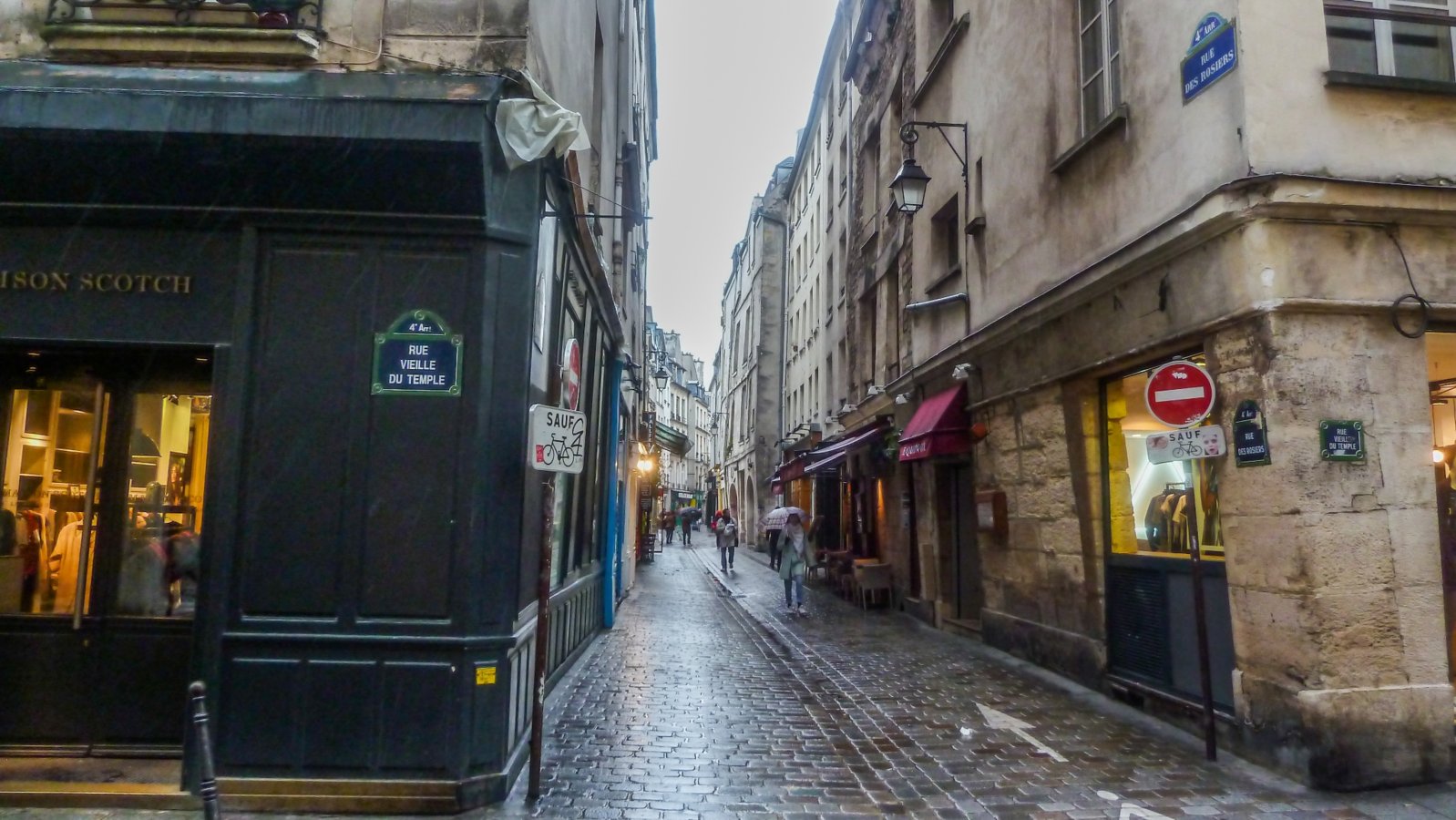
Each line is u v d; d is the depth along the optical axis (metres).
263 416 4.96
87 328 5.04
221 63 4.99
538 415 4.91
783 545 15.04
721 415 61.94
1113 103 7.47
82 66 4.90
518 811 4.77
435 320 5.02
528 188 5.21
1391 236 5.57
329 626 4.84
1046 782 5.35
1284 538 5.36
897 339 15.38
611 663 9.27
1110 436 7.92
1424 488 5.39
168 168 4.86
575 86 7.23
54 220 5.06
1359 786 5.07
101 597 5.47
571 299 7.70
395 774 4.77
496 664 4.96
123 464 5.58
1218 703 6.17
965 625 11.45
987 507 9.97
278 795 4.72
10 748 5.33
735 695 7.79
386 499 4.92
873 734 6.47
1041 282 8.69
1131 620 7.47
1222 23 5.75
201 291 5.07
